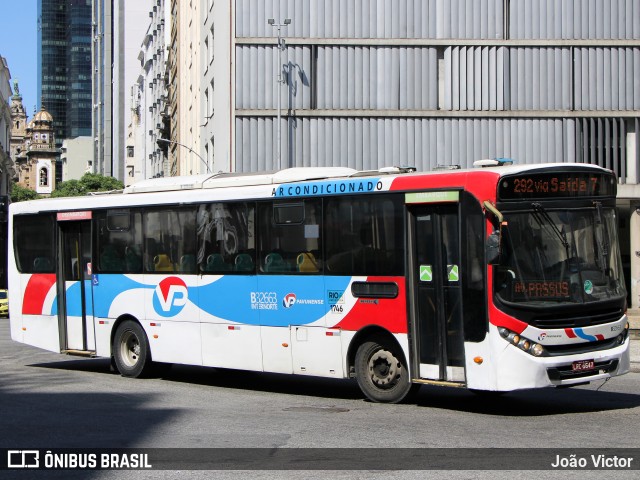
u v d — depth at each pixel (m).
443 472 8.37
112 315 17.36
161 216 16.41
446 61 38.53
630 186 38.47
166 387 15.68
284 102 38.47
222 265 15.22
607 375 12.01
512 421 11.42
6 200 19.92
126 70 142.25
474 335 11.84
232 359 15.02
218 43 41.31
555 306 11.61
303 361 13.95
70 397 14.23
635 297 40.50
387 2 38.59
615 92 38.53
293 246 14.12
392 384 13.01
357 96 38.53
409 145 38.50
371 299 13.03
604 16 38.56
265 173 14.88
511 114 38.34
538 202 11.85
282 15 38.66
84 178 116.88
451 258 12.23
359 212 13.26
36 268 18.91
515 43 38.41
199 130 51.47
